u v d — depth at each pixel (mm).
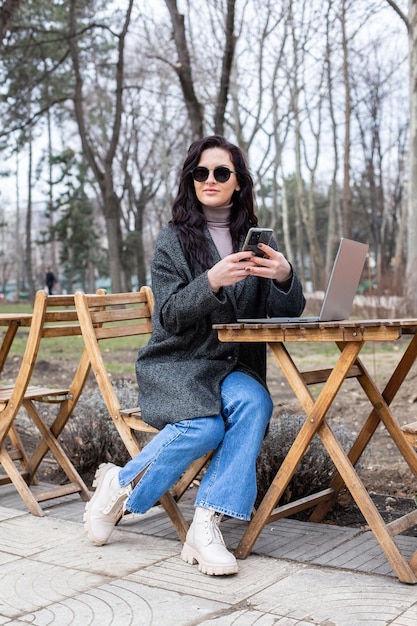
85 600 2609
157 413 3068
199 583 2752
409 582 2670
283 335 2848
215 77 25000
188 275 3197
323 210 60281
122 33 21312
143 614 2473
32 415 4098
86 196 44188
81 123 23469
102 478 3229
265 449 3812
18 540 3314
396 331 2592
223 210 3389
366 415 6543
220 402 3043
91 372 9195
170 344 3203
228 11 15867
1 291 84312
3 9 14867
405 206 31266
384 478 4484
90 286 64000
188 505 3873
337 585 2691
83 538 3338
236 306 3221
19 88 24188
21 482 3766
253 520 3023
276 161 33500
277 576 2807
